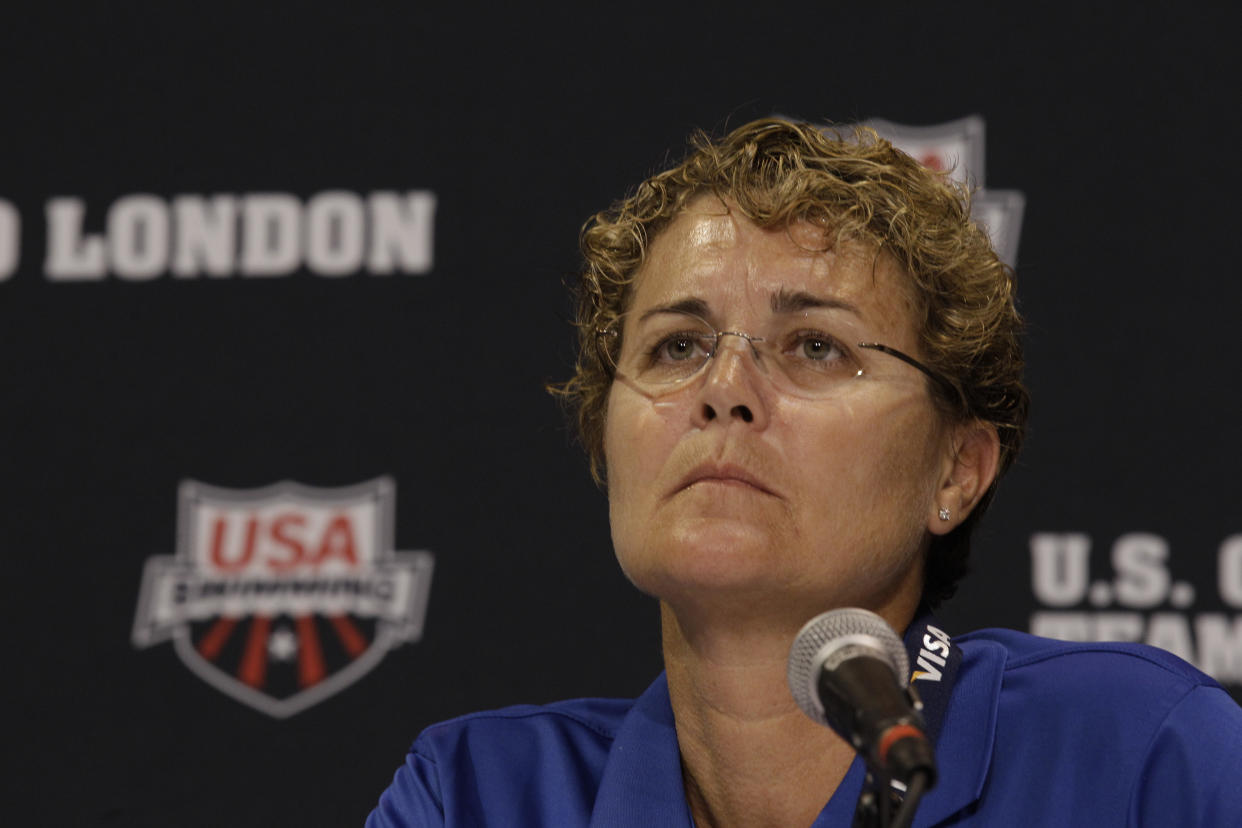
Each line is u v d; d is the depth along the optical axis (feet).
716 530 15.84
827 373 16.79
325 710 34.88
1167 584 33.55
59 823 34.50
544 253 36.01
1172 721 16.30
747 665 16.65
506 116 36.40
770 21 35.96
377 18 36.73
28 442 35.73
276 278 36.19
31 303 36.17
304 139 36.52
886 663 12.32
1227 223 34.24
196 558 35.37
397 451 35.63
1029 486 33.94
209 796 34.63
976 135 34.88
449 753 18.79
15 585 35.24
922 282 17.61
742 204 17.65
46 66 36.81
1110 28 34.88
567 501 35.37
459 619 35.09
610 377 19.25
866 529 16.43
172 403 35.86
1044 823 16.08
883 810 12.28
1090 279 34.32
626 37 36.35
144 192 36.45
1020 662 17.69
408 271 36.09
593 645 34.94
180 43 36.81
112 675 35.01
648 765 17.66
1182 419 33.88
